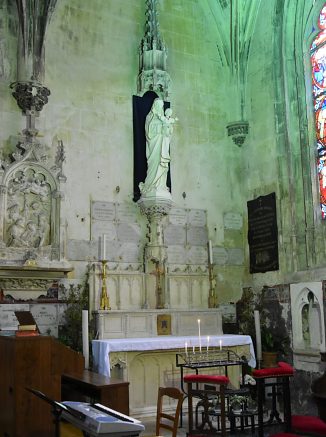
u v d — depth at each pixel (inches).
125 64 551.2
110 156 525.7
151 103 551.8
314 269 476.1
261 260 548.4
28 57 480.4
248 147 586.2
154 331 480.4
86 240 498.3
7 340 298.4
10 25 497.0
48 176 485.1
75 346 462.0
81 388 337.7
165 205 515.8
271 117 553.6
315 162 505.7
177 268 541.6
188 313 501.4
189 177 568.1
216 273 561.9
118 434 149.2
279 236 526.6
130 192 529.7
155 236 518.6
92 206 507.5
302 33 531.8
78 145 511.5
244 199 585.6
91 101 525.7
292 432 325.4
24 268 448.5
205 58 604.1
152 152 520.7
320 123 506.0
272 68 555.8
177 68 585.3
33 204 475.8
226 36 601.3
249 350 463.2
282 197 530.0
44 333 462.0
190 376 330.3
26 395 282.4
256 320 494.0
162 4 592.4
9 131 480.1
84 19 537.3
